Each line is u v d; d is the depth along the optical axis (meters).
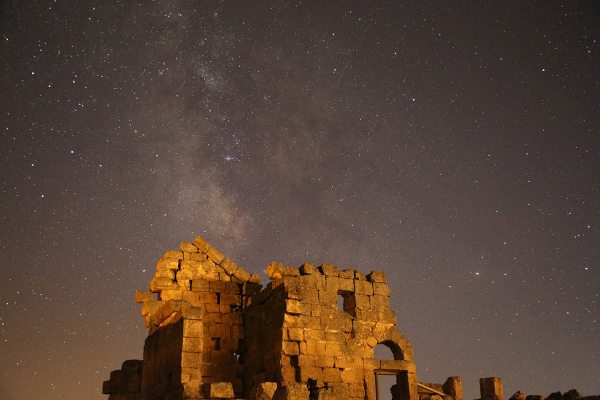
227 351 30.27
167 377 25.20
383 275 29.72
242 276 32.44
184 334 23.67
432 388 28.83
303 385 18.70
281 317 26.75
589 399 16.44
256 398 19.72
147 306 30.62
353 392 26.64
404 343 28.72
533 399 21.34
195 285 31.45
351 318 28.06
